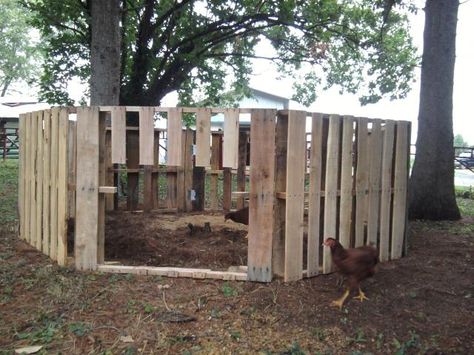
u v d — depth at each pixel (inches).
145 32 636.7
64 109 227.3
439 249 284.2
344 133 225.6
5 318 175.8
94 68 401.1
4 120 1163.9
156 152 393.7
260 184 206.4
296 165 209.3
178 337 160.2
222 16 648.4
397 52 660.7
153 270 219.3
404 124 260.1
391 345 158.4
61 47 637.9
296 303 188.5
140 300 190.2
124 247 269.1
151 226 314.5
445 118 394.9
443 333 167.6
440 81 393.7
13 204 433.4
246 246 269.1
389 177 253.3
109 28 399.9
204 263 245.4
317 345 157.1
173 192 402.3
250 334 163.9
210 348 154.2
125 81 651.5
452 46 394.3
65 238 233.1
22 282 210.4
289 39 706.8
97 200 223.9
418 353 153.6
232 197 444.1
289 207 207.8
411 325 173.2
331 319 175.2
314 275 220.5
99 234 232.5
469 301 197.9
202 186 415.8
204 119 204.8
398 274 228.5
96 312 180.1
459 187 737.0
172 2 663.8
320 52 692.7
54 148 239.5
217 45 730.8
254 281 210.2
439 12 392.5
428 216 394.6
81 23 629.3
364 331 167.3
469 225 370.3
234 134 201.0
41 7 598.5
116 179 398.9
